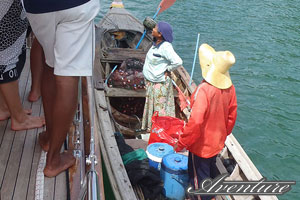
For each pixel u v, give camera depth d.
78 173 1.95
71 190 1.83
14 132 2.24
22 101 2.61
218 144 2.96
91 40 1.70
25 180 1.89
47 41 1.69
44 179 1.90
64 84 1.67
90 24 1.67
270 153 5.73
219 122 2.88
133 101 5.31
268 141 6.03
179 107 4.96
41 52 2.53
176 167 3.28
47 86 1.85
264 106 7.13
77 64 1.67
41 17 1.60
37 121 2.31
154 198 3.33
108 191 3.57
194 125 2.74
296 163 5.48
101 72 5.26
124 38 6.93
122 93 4.77
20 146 2.12
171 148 3.72
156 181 3.35
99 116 4.05
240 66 8.91
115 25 6.77
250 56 9.55
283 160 5.56
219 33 11.03
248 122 6.54
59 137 1.80
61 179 1.91
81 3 1.57
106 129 3.82
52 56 1.75
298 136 6.21
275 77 8.46
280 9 14.12
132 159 3.64
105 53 5.57
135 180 3.32
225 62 2.76
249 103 7.21
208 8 13.41
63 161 1.98
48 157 1.89
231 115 2.99
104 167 3.68
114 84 4.90
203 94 2.77
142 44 6.45
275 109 7.04
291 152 5.78
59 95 1.68
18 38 1.94
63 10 1.56
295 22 12.73
